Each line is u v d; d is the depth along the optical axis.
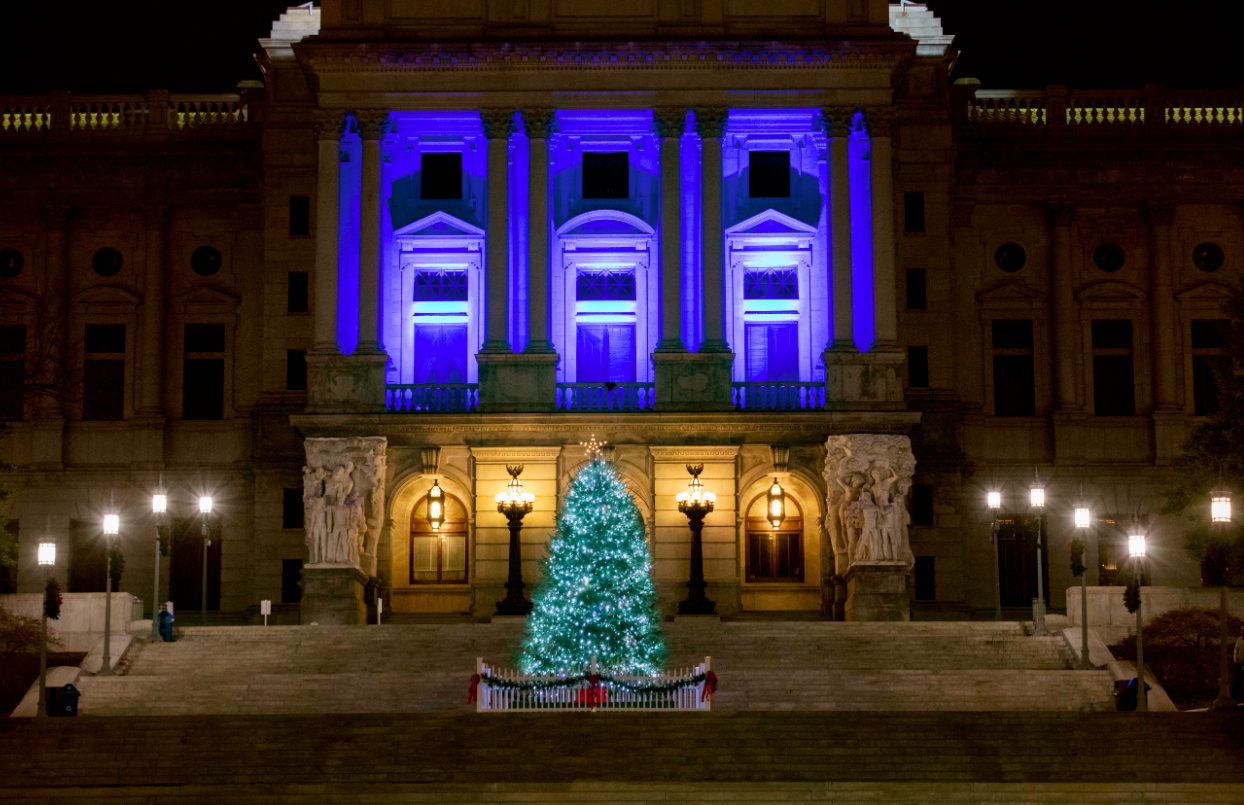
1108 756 40.31
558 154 64.69
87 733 41.06
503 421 61.72
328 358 62.28
